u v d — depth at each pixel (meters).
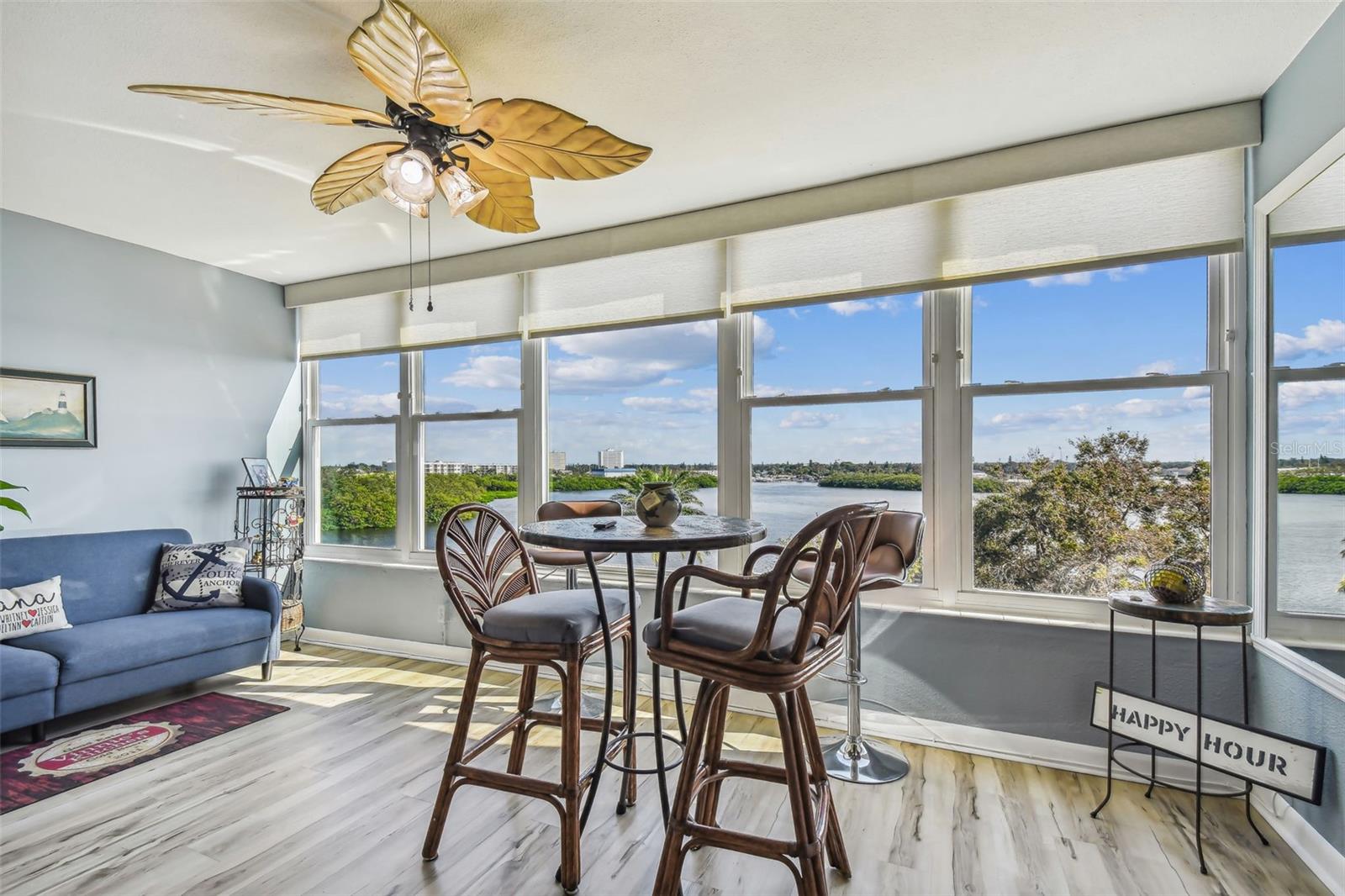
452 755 1.97
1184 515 2.54
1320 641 1.90
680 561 3.51
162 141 2.56
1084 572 2.70
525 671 2.31
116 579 3.45
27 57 2.03
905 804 2.32
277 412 4.53
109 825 2.16
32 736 2.82
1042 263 2.69
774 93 2.27
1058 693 2.62
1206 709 2.39
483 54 2.04
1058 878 1.89
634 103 2.32
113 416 3.65
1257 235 2.29
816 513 3.20
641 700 3.40
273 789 2.40
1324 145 1.86
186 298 4.00
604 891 1.83
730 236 3.22
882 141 2.61
